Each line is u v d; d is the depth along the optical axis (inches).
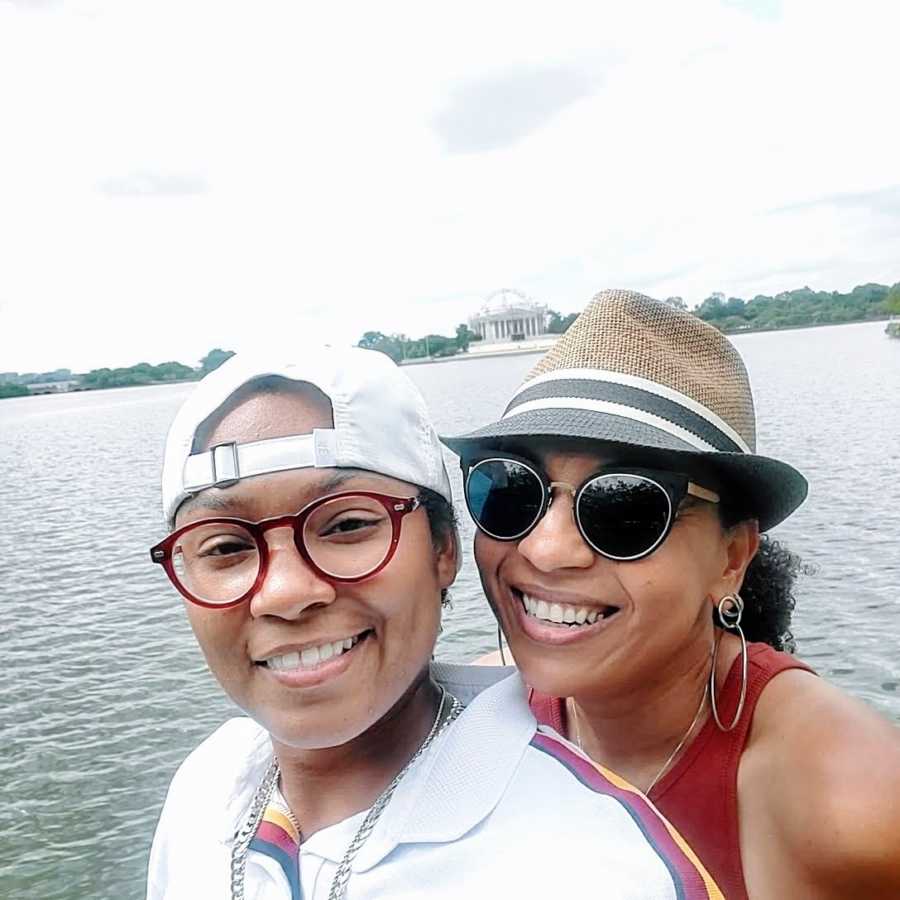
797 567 191.2
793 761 142.3
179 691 730.2
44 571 1226.0
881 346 4680.1
